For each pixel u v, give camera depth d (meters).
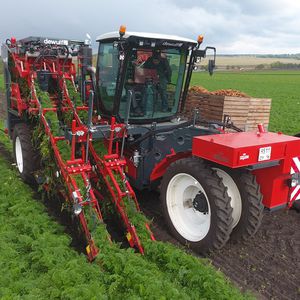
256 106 8.27
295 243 5.20
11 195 5.77
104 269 4.02
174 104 6.29
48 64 6.79
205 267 4.09
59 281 3.68
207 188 4.50
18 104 6.74
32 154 6.40
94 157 5.31
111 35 5.57
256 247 5.06
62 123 6.27
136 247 4.62
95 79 6.20
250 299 3.78
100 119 6.24
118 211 4.92
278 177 4.67
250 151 4.32
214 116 8.20
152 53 5.70
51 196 6.01
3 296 3.47
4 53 7.28
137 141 5.60
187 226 5.01
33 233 4.61
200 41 5.87
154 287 3.57
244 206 4.69
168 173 5.06
